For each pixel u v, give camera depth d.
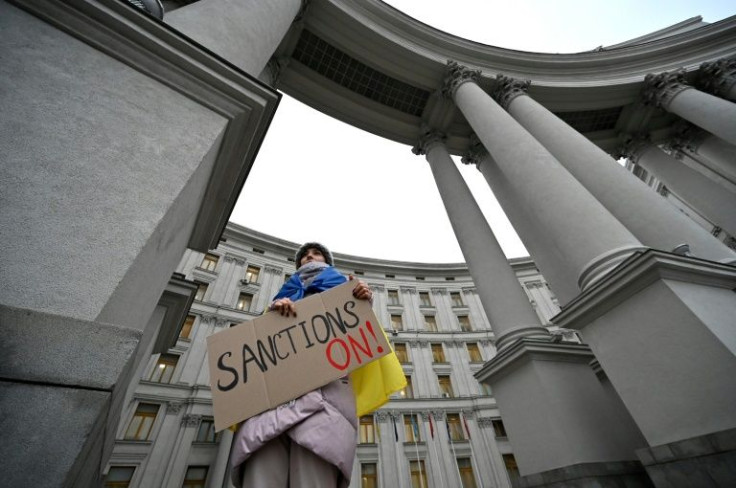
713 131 8.14
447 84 9.03
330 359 1.24
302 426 1.02
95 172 1.22
